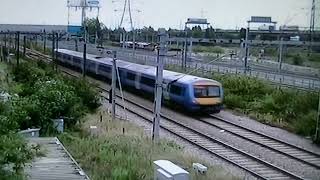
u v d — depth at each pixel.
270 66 55.66
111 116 28.55
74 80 32.75
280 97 32.62
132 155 17.45
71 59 62.09
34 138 19.16
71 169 14.31
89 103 30.12
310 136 25.30
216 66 54.31
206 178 15.70
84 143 18.97
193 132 25.61
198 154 20.58
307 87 37.06
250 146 22.61
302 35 52.00
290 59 64.56
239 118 30.33
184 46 53.12
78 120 24.61
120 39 70.44
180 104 32.31
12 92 30.52
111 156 16.89
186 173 12.53
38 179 13.06
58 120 22.53
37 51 89.19
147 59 52.25
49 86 24.47
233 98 34.75
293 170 18.70
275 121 28.86
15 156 12.17
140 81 39.78
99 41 79.69
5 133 13.12
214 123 28.39
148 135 23.75
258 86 36.91
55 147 17.47
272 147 22.33
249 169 18.48
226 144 22.47
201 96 31.19
